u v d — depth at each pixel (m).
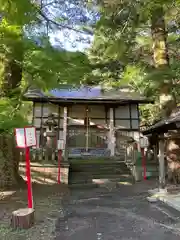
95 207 6.74
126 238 4.51
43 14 6.56
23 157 10.49
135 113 16.80
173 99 9.58
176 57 11.48
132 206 6.79
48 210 6.35
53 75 6.77
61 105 15.86
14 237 4.44
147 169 11.28
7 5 4.71
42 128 15.70
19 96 7.55
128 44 9.77
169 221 5.45
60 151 10.23
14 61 7.41
